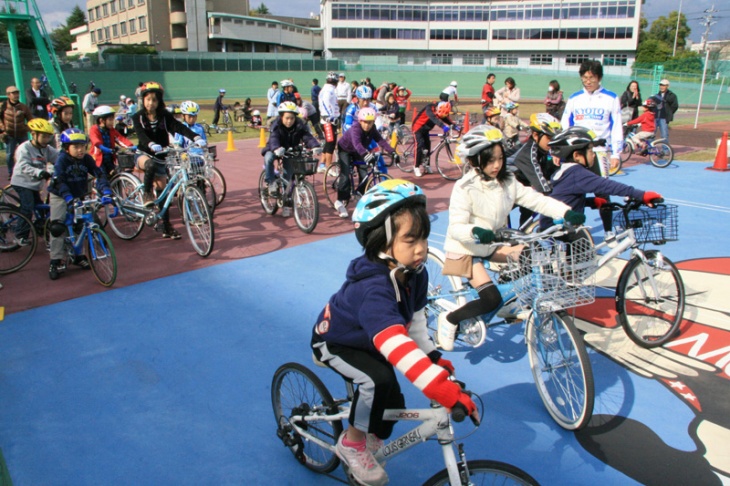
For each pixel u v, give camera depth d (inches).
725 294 207.3
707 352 167.9
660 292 177.0
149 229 307.3
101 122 305.3
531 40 2488.9
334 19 2539.4
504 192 141.7
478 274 145.8
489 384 153.1
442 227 306.8
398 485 116.7
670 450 126.0
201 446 129.3
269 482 118.3
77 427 136.1
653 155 479.2
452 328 149.6
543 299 126.9
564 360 134.4
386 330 80.4
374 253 88.0
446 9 2532.0
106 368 161.8
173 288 220.4
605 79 1684.3
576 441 129.3
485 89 681.6
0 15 632.4
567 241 146.2
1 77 1195.3
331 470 116.4
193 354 169.3
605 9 2362.2
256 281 227.6
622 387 150.8
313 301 207.9
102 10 2694.4
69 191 220.8
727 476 117.6
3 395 149.1
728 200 355.3
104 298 211.0
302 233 295.3
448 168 486.6
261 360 165.9
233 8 2620.6
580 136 159.6
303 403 118.4
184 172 258.4
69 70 1526.8
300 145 302.8
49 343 176.4
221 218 326.6
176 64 1726.1
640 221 155.5
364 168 318.0
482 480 91.9
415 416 89.6
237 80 1820.9
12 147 392.5
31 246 249.4
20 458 125.5
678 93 1598.2
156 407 143.7
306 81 1946.4
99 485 117.6
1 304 206.1
